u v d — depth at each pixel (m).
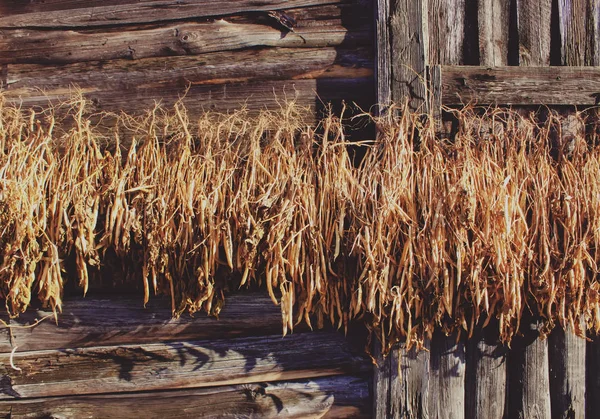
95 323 2.41
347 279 2.27
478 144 2.36
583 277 2.24
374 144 2.34
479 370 2.43
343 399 2.43
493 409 2.43
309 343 2.43
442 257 2.16
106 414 2.41
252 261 2.20
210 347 2.41
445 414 2.39
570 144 2.47
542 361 2.45
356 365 2.43
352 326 2.43
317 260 2.20
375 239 2.16
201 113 2.53
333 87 2.52
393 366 2.35
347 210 2.22
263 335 2.44
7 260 2.17
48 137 2.32
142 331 2.41
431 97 2.40
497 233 2.17
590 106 2.53
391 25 2.44
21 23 2.63
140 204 2.24
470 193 2.16
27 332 2.40
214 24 2.57
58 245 2.25
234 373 2.41
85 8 2.64
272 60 2.54
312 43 2.54
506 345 2.44
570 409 2.46
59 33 2.62
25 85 2.59
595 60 2.58
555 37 2.58
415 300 2.23
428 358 2.36
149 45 2.58
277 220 2.18
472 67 2.49
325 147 2.26
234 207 2.20
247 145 2.36
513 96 2.49
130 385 2.40
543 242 2.26
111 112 2.54
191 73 2.55
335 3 2.55
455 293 2.28
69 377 2.39
